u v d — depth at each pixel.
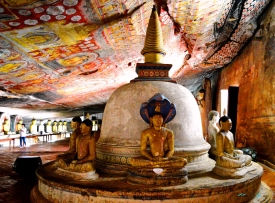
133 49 9.55
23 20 5.58
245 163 6.04
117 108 6.70
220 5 8.55
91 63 9.90
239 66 13.55
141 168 5.36
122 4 6.03
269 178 8.26
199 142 6.74
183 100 6.75
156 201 4.81
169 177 5.23
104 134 6.90
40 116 23.95
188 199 4.90
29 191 7.04
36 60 8.09
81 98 16.70
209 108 15.39
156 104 6.07
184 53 12.88
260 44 11.41
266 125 10.59
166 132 5.76
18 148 17.33
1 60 7.39
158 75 7.18
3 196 6.59
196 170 6.23
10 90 10.95
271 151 10.16
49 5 5.19
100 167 6.52
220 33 11.22
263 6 10.65
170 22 8.76
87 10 5.80
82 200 5.05
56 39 6.89
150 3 6.91
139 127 6.33
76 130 6.94
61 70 9.75
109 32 7.37
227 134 6.23
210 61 14.61
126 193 4.81
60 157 6.16
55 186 5.38
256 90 11.56
